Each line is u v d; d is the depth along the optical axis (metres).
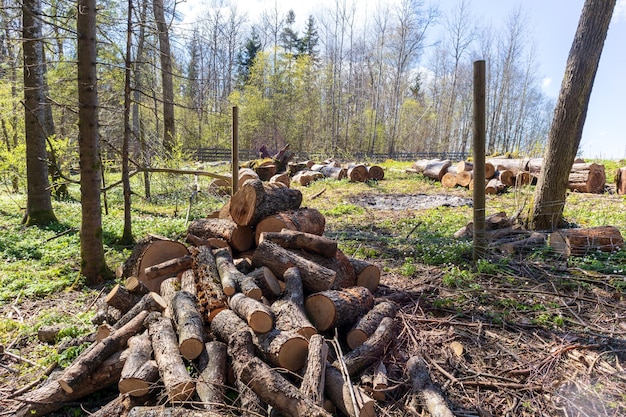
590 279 4.59
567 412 2.55
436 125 47.44
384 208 10.39
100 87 8.13
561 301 4.15
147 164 9.88
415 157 33.41
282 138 36.66
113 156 9.85
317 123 39.34
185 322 2.86
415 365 2.85
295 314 3.03
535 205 6.56
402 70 38.97
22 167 11.52
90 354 2.69
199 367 2.66
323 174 16.50
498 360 3.17
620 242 5.40
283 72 37.44
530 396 2.72
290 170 17.55
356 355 2.85
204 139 23.80
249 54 45.31
